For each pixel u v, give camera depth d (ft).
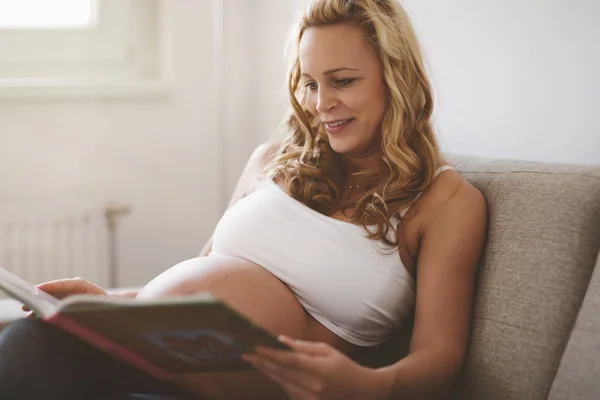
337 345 4.44
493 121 5.61
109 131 7.86
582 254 3.84
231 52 8.29
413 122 4.48
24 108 7.49
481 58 5.67
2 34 7.68
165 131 8.10
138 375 4.01
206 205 8.41
